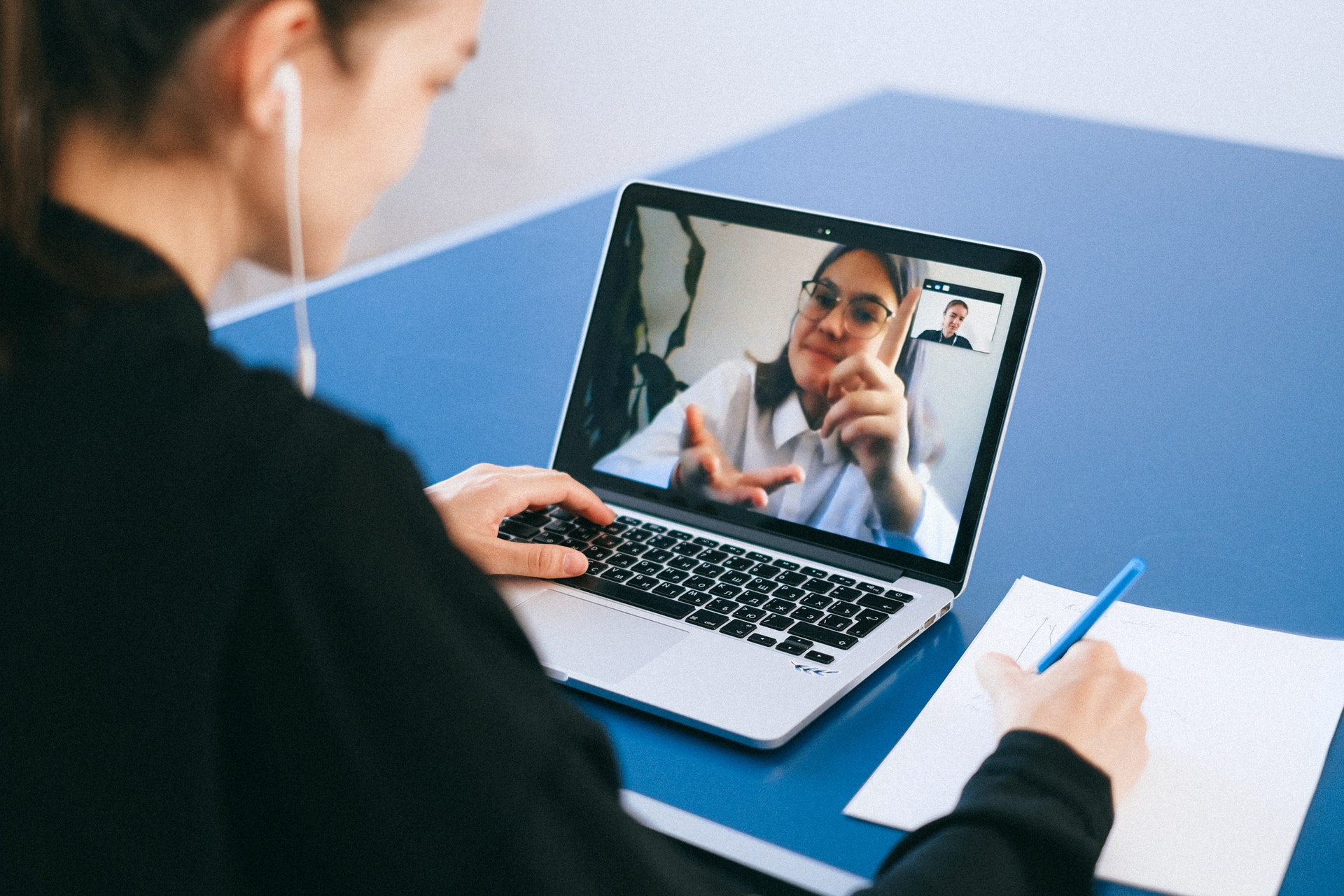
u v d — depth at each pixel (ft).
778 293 3.05
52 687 1.25
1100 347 4.06
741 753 2.25
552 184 11.98
